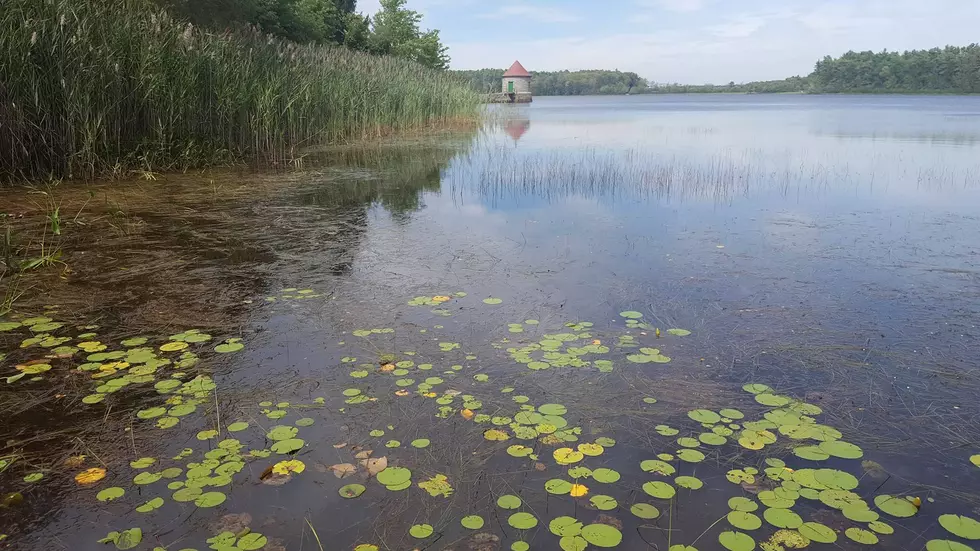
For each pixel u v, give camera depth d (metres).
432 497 2.17
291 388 2.93
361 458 2.40
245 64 11.22
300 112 12.53
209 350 3.32
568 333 3.56
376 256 5.13
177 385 2.95
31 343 3.36
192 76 9.94
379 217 6.65
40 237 5.47
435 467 2.35
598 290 4.28
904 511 2.09
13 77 7.59
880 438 2.52
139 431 2.58
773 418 2.67
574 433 2.57
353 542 1.95
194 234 5.75
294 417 2.69
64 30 8.14
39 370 3.06
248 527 2.01
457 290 4.29
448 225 6.29
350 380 3.02
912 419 2.66
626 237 5.76
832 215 6.62
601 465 2.36
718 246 5.39
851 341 3.42
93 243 5.35
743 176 9.37
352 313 3.87
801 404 2.78
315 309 3.92
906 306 3.93
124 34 9.00
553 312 3.89
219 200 7.39
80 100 8.20
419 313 3.87
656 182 8.91
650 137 17.20
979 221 6.25
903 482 2.25
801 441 2.50
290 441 2.50
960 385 2.93
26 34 7.70
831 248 5.29
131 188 7.96
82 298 4.06
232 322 3.70
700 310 3.90
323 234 5.84
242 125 10.86
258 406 2.78
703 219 6.52
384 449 2.46
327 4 24.16
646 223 6.35
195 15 13.41
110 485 2.23
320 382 3.00
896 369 3.10
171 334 3.52
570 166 10.37
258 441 2.51
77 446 2.47
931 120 24.97
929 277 4.48
